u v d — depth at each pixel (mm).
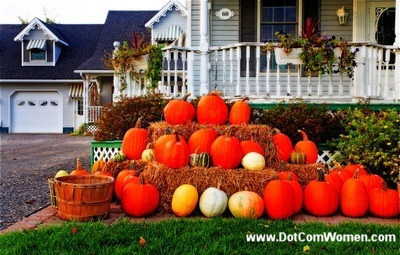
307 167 5215
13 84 23141
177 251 3385
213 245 3488
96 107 21344
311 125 6418
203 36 7797
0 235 3803
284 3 9773
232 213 4605
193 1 10062
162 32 21109
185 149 4965
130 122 7027
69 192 4367
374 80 7297
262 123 6523
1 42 25203
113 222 4398
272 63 9727
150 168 4938
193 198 4621
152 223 4246
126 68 8156
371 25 9633
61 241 3564
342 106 7246
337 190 4938
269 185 4617
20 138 19078
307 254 3375
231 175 4781
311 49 7074
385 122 5809
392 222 4527
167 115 5883
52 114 23312
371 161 5629
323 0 9680
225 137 5047
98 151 7164
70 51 24578
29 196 5973
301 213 4891
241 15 9844
